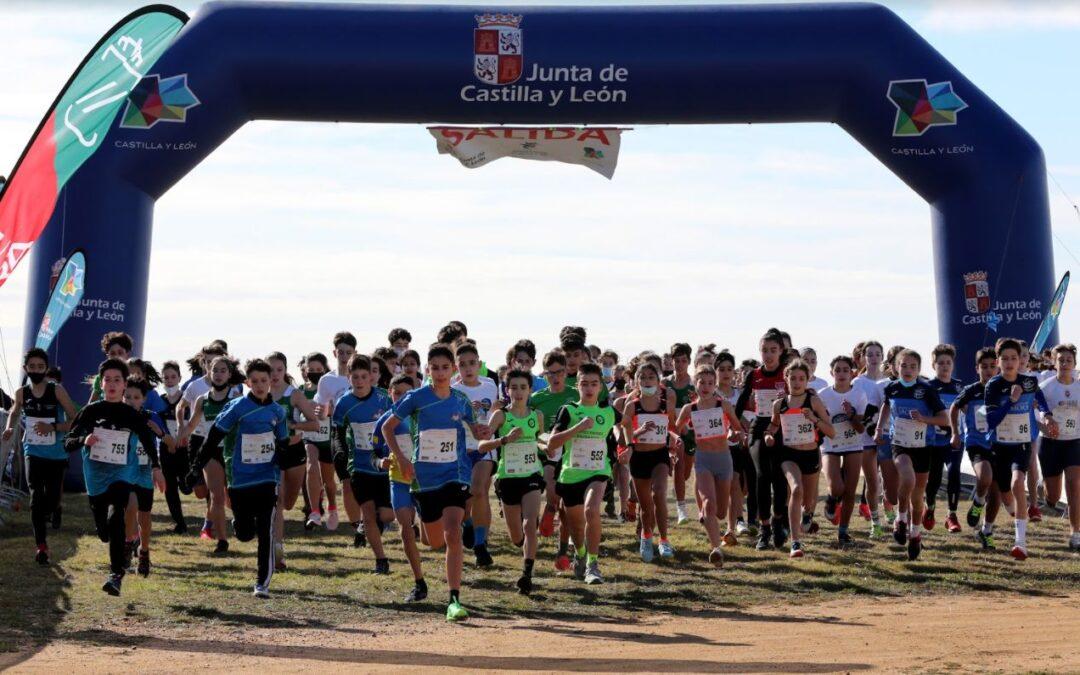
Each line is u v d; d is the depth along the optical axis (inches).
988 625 325.1
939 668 269.0
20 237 445.7
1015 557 428.1
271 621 312.8
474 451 401.1
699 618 332.2
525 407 367.2
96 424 337.1
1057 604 358.6
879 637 307.3
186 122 631.2
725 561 417.1
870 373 495.2
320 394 478.3
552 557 423.5
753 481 495.2
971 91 657.6
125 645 281.9
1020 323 657.6
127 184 632.4
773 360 441.7
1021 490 432.5
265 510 342.6
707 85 636.7
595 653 283.1
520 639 298.4
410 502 344.2
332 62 631.8
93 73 461.4
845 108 656.4
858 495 603.5
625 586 372.5
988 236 657.6
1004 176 655.1
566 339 441.1
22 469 562.9
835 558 424.5
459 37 633.6
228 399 413.4
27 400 393.1
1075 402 449.4
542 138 668.7
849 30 644.1
